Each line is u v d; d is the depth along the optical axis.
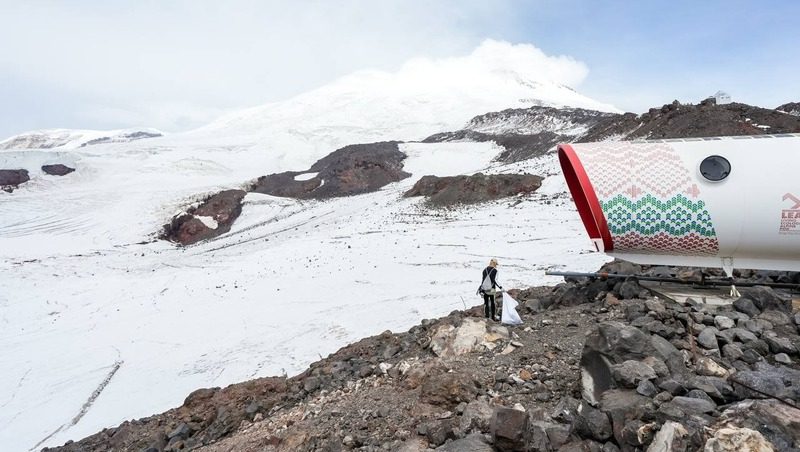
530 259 22.50
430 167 70.00
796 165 6.58
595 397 4.71
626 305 6.89
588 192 7.29
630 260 7.53
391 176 64.38
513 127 95.38
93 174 67.12
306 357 15.85
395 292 21.08
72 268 35.84
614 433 3.87
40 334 21.98
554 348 6.14
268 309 21.58
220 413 8.25
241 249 38.91
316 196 59.81
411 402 5.73
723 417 3.40
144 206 53.97
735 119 37.84
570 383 5.29
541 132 82.19
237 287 26.31
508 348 6.36
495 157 72.75
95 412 14.15
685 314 5.92
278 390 8.85
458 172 67.38
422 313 17.94
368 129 119.94
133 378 16.25
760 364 4.41
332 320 18.86
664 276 7.76
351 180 63.06
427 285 21.34
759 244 6.78
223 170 77.19
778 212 6.57
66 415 14.16
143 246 44.72
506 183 39.84
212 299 24.77
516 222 30.84
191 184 65.38
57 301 27.36
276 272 28.19
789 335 5.34
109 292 28.64
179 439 8.05
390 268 25.12
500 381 5.55
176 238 49.41
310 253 31.45
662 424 3.57
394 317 18.05
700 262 7.22
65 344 20.41
